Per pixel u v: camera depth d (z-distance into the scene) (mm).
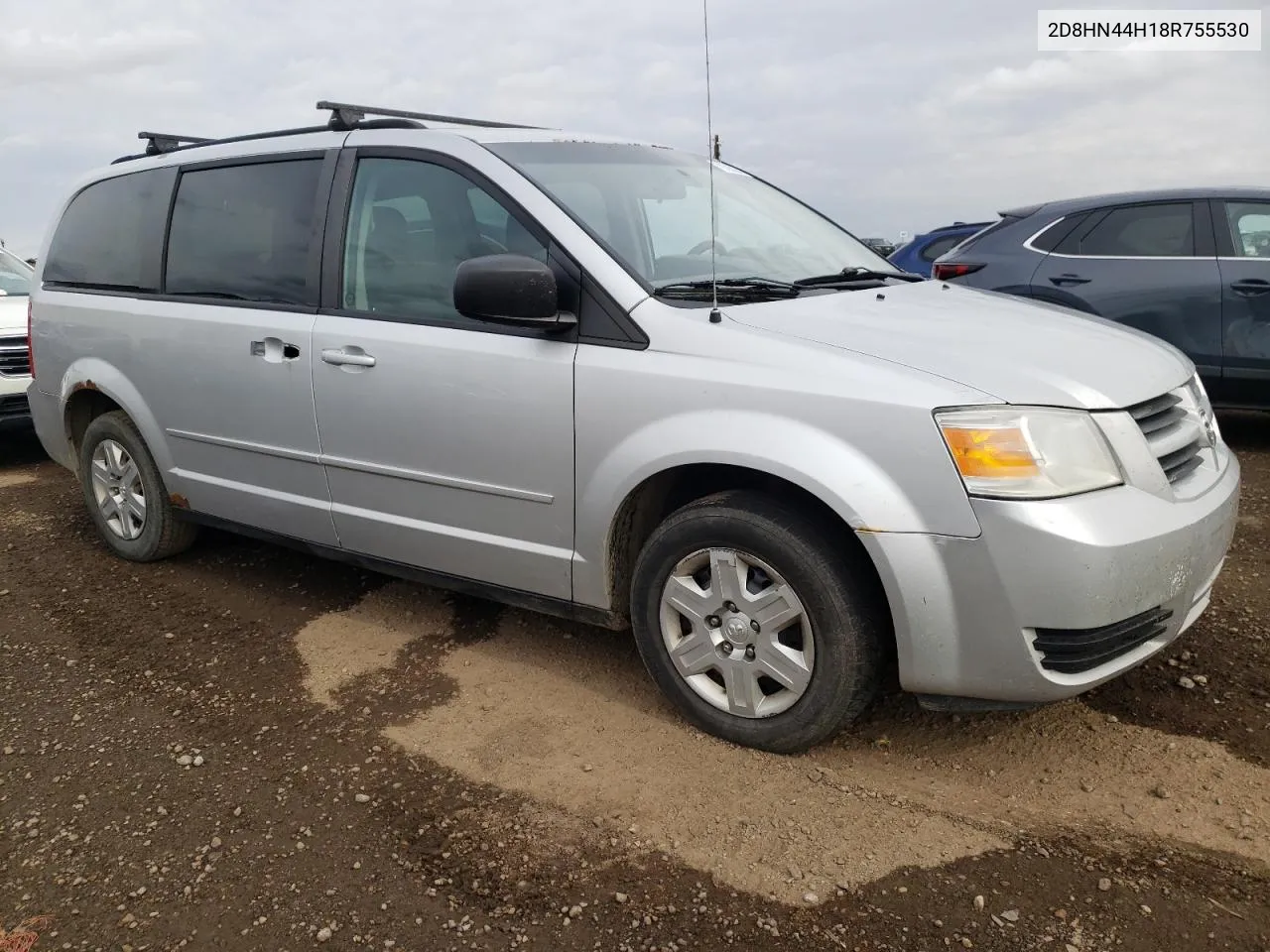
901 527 2365
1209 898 2135
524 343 2953
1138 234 6191
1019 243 6605
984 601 2336
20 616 3959
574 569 2971
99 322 4305
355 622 3797
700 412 2611
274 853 2398
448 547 3264
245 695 3225
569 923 2127
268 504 3781
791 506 2588
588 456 2832
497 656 3447
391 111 3709
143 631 3775
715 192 3689
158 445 4160
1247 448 6148
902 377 2416
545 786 2635
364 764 2779
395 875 2303
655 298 2795
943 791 2574
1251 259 5848
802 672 2600
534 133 3453
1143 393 2580
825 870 2266
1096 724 2865
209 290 3887
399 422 3236
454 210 3189
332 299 3445
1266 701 2947
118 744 2939
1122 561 2293
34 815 2594
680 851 2350
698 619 2775
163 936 2139
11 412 6844
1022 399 2365
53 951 2109
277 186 3695
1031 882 2205
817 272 3439
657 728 2920
